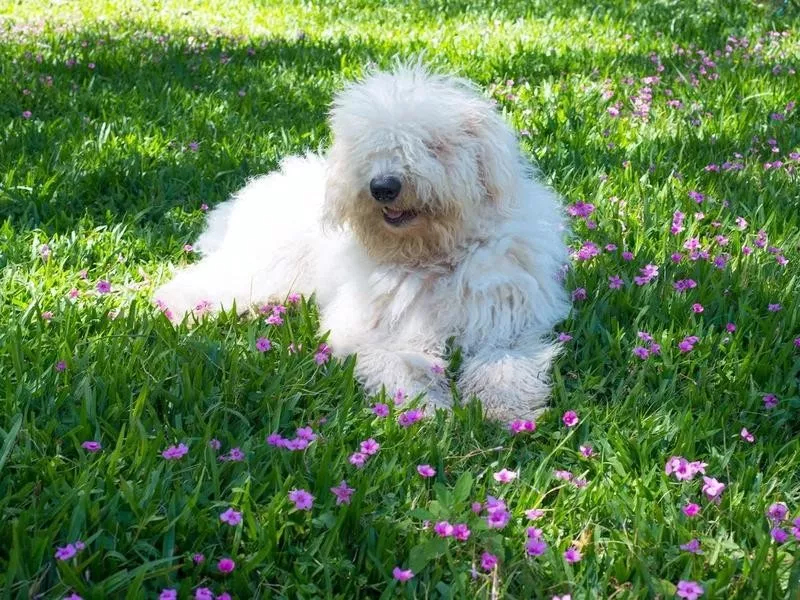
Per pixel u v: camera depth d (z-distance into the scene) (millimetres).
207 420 1480
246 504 1276
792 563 1223
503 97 2846
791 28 3635
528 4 4383
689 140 2475
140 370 1564
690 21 3748
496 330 1700
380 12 4480
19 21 4105
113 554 1223
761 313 1773
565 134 2572
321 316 1850
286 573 1237
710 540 1271
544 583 1227
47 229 2115
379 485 1354
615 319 1727
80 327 1720
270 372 1594
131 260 2039
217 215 2121
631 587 1225
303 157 2279
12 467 1347
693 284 1813
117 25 4102
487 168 1704
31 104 2822
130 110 2801
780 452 1429
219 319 1788
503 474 1325
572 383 1615
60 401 1481
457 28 4020
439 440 1460
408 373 1623
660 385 1572
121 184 2354
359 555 1271
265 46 3650
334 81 3121
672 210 2145
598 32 3801
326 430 1466
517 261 1733
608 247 1946
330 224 1785
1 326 1702
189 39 3754
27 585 1184
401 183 1624
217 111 2787
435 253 1722
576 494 1347
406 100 1667
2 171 2359
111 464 1336
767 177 2289
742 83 2889
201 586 1225
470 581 1229
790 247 1982
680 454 1408
